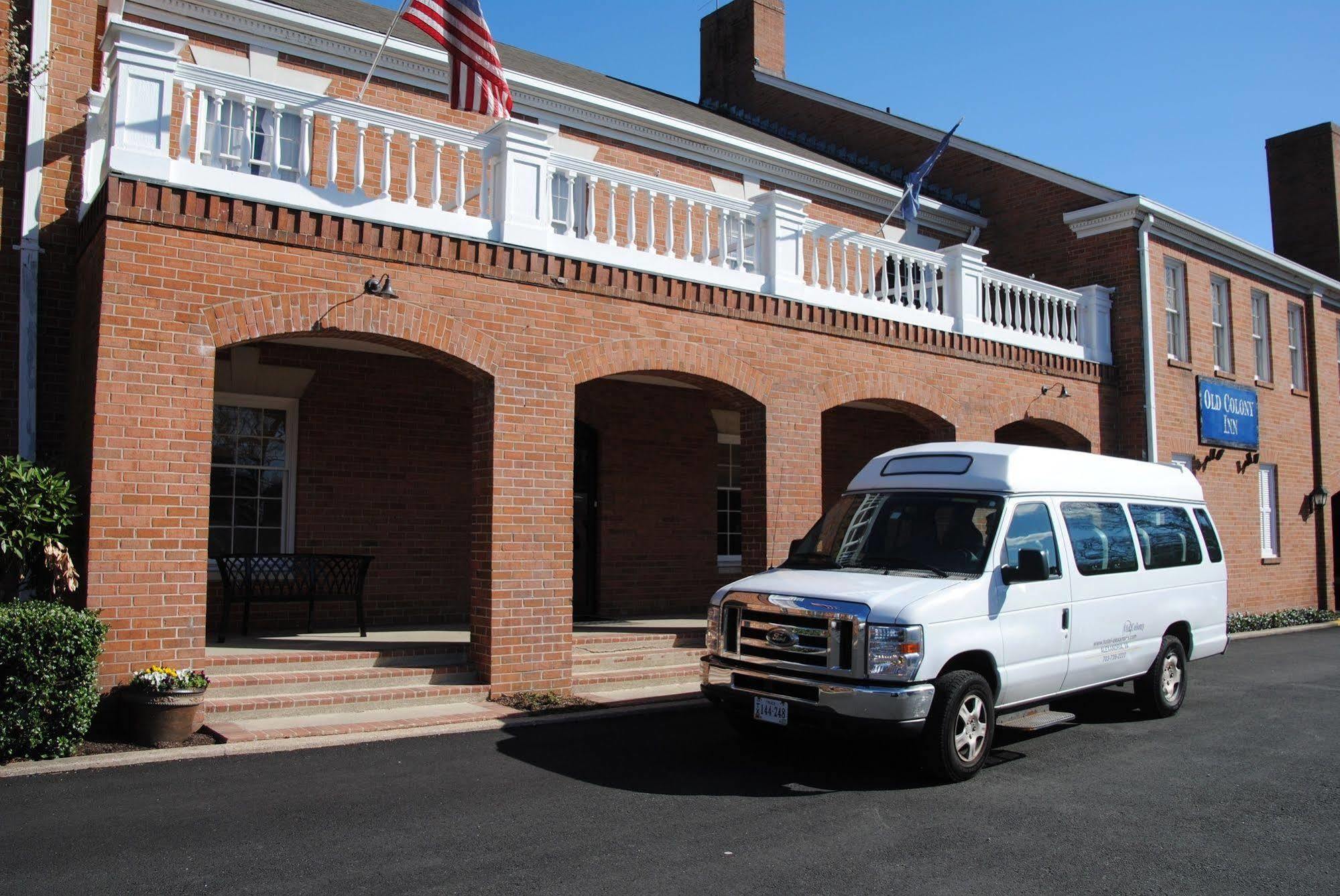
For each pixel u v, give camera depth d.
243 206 8.72
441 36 10.23
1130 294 17.56
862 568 8.21
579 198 12.24
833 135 22.50
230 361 11.45
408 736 8.46
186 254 8.42
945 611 7.27
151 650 8.06
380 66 12.95
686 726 9.16
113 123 8.30
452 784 7.03
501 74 10.41
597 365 10.67
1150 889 5.28
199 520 8.33
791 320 12.38
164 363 8.26
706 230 11.91
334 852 5.60
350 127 12.45
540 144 10.46
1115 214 17.69
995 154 19.80
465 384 13.24
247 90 9.02
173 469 8.23
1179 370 18.27
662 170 15.65
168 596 8.15
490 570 9.80
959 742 7.32
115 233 8.12
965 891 5.19
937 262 14.62
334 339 10.14
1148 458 17.14
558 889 5.11
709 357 11.59
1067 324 16.95
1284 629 18.59
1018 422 15.48
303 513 11.90
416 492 12.73
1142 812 6.65
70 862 5.37
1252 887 5.32
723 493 16.19
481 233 10.06
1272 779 7.55
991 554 7.83
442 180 12.96
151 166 8.32
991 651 7.62
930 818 6.46
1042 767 7.86
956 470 8.62
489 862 5.48
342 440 12.24
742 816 6.43
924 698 7.04
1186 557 10.24
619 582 14.62
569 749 8.16
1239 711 10.31
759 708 7.56
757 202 12.45
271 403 11.91
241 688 8.84
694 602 15.40
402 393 12.73
